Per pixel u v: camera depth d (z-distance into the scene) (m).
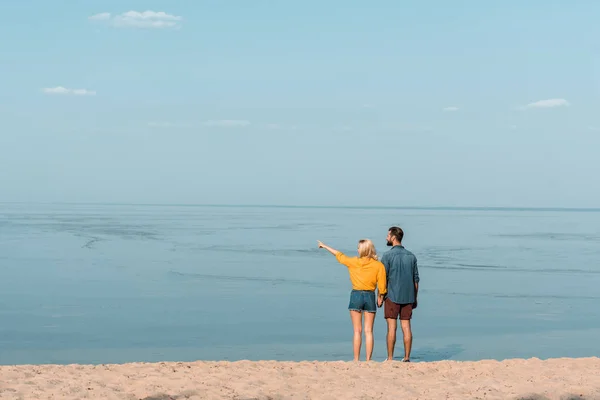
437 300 20.97
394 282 9.90
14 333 15.11
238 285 24.36
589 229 82.44
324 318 17.48
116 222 91.00
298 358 12.70
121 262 32.88
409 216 163.12
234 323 16.61
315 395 6.99
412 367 8.52
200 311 18.50
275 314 18.08
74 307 19.03
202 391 6.92
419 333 15.45
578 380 7.75
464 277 27.53
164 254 38.06
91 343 14.09
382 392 7.16
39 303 19.73
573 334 15.46
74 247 42.56
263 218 127.06
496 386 7.45
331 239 54.41
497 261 34.97
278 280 26.02
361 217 145.25
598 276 28.22
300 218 129.88
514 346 13.95
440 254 39.47
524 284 25.30
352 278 9.73
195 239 53.25
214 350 13.47
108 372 7.76
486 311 18.84
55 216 117.56
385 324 16.39
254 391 6.98
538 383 7.55
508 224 101.75
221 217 132.38
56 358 12.67
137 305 19.52
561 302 20.70
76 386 6.93
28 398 6.43
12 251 38.78
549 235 65.38
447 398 6.99
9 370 7.66
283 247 44.56
